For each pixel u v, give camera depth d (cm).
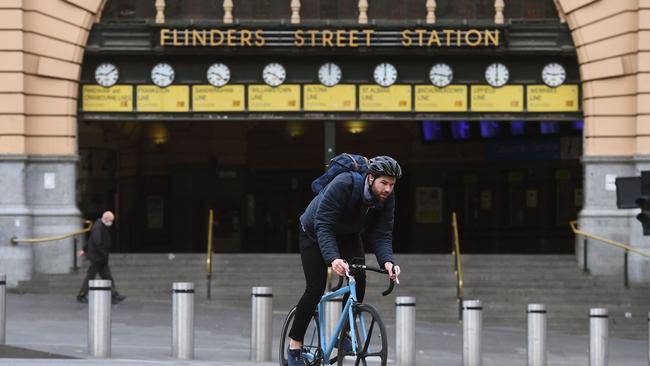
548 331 3098
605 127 3494
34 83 3459
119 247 5109
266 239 5209
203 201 5041
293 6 3541
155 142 5050
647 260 3384
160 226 5100
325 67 3556
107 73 3556
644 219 1947
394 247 4997
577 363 2441
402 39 3512
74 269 3419
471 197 4859
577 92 3562
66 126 3478
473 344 2184
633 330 3077
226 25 3519
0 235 3369
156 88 3562
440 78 3559
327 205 1188
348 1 3556
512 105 3566
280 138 5197
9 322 2594
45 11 3466
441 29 3519
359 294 1265
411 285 3284
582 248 3466
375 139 5031
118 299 3086
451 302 3186
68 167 3469
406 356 2172
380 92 3556
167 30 3512
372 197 1188
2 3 3409
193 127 5031
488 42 3512
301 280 3322
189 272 3394
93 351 1997
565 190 4609
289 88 3553
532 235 4694
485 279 3341
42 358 1947
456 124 4822
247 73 3566
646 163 3422
